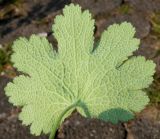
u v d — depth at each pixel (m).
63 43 0.24
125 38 0.23
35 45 0.24
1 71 1.06
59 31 0.24
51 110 0.24
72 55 0.24
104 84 0.23
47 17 1.25
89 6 1.26
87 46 0.24
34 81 0.24
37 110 0.24
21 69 0.24
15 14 1.27
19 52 0.24
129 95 0.23
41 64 0.24
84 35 0.24
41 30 1.20
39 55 0.24
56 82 0.24
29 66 0.24
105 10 1.25
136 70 0.23
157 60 1.06
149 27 1.17
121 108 0.23
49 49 0.24
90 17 0.24
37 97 0.24
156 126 0.91
